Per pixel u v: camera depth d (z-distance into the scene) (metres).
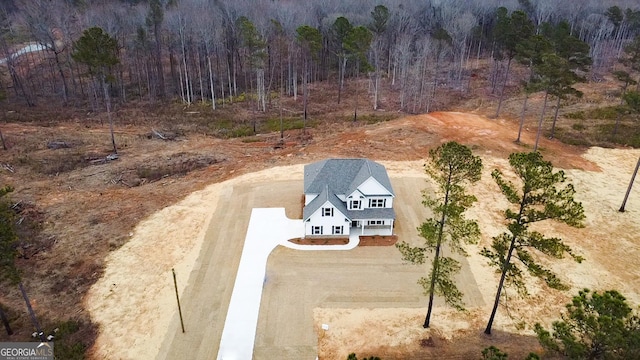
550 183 19.97
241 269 31.47
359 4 96.75
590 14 89.81
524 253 22.19
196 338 25.72
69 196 40.41
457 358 23.31
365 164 36.50
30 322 26.48
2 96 52.06
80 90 74.44
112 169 45.56
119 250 33.34
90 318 27.06
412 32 83.19
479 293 29.12
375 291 29.33
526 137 53.22
